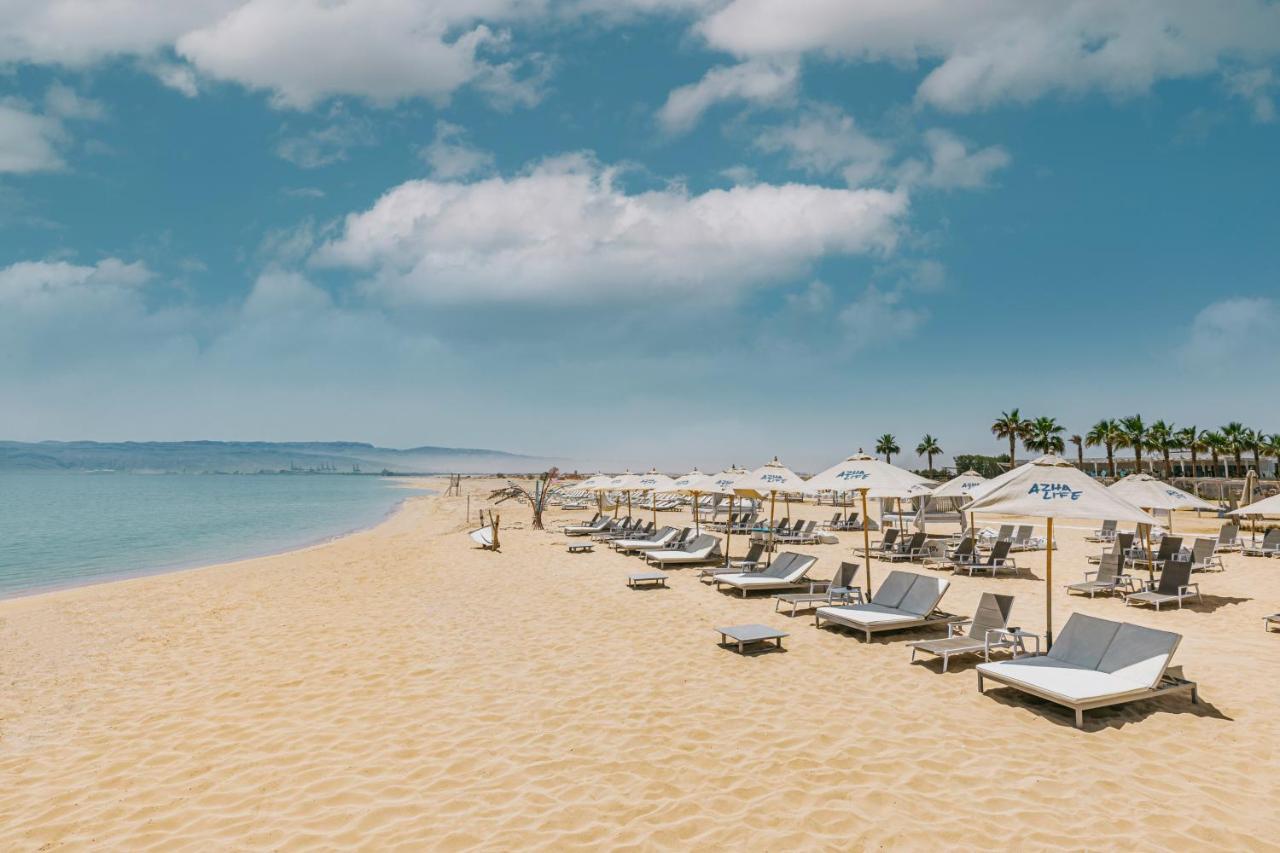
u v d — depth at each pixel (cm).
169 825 473
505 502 4928
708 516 3114
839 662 821
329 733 630
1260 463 6188
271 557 2186
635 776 529
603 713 665
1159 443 6134
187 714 693
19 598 1530
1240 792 490
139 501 6694
